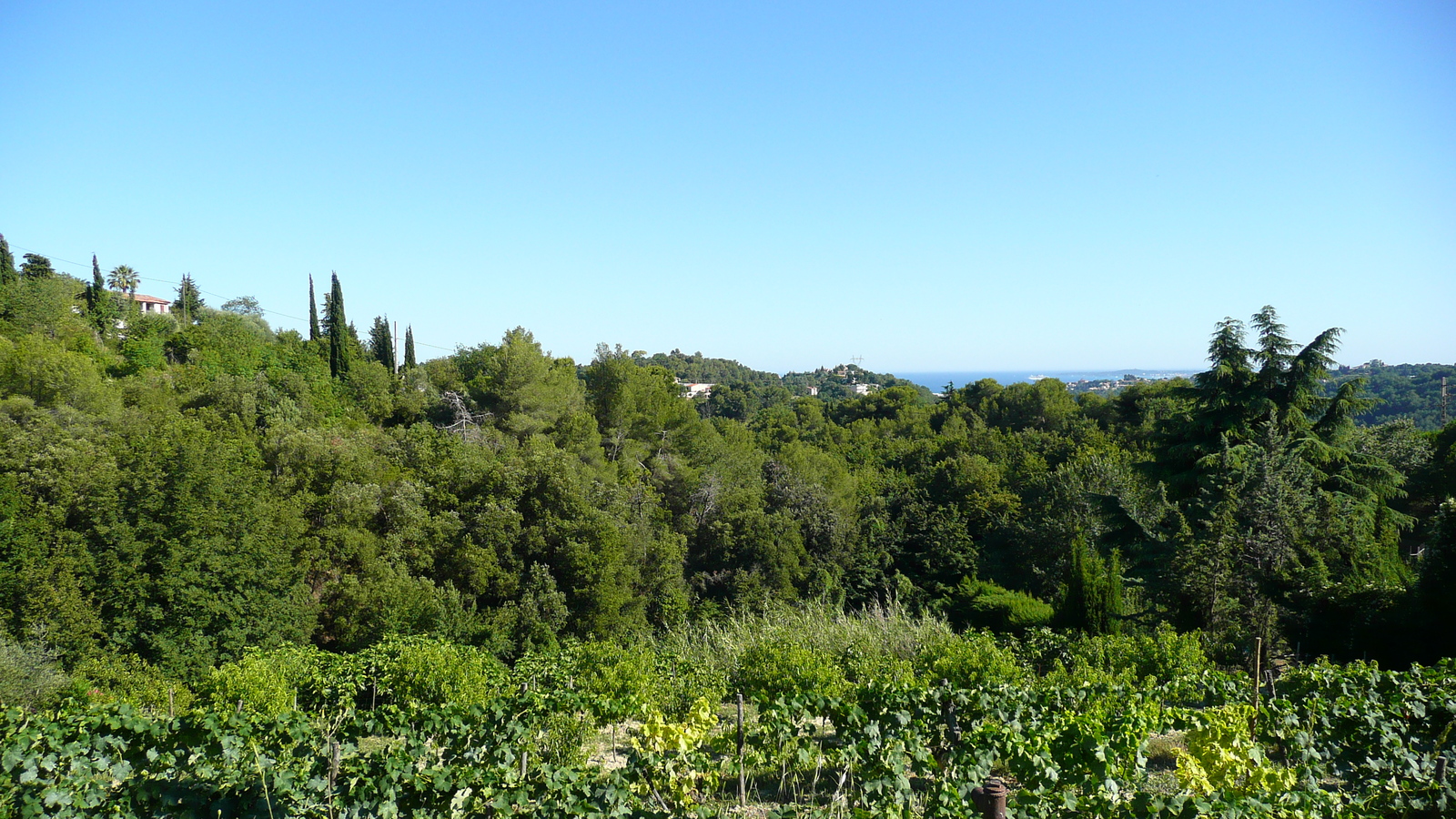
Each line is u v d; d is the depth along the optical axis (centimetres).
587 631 2753
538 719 927
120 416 2967
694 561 3656
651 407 4222
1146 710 923
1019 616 2322
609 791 648
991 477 4047
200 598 2164
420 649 1417
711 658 1591
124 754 752
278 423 3125
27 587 1970
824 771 888
